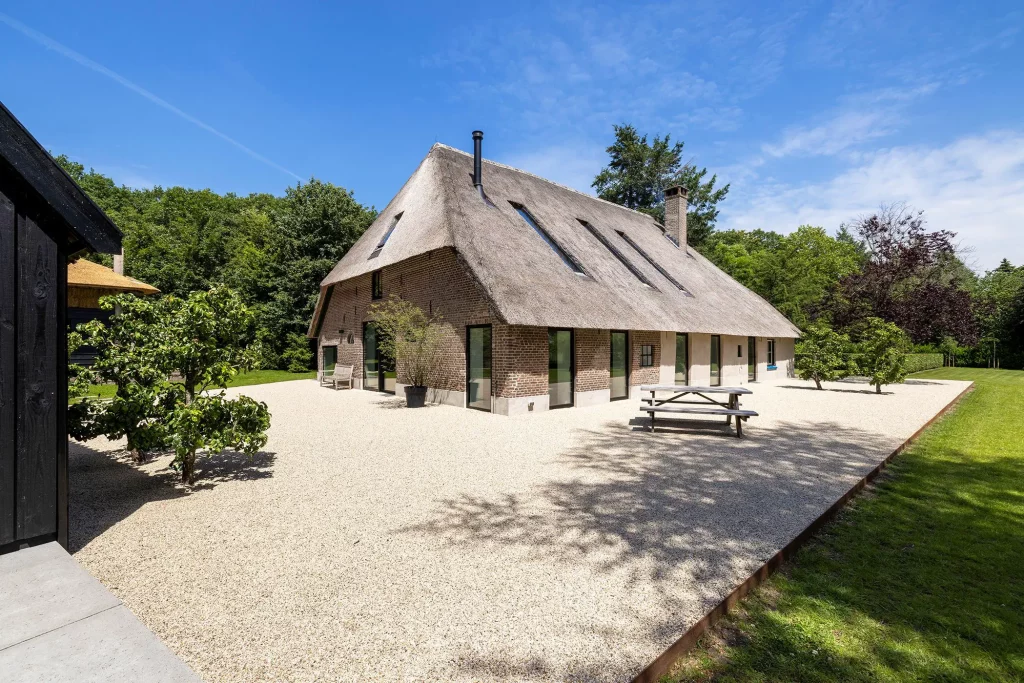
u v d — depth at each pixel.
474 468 6.88
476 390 13.05
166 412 5.69
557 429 10.00
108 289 20.52
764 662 2.65
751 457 7.55
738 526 4.64
